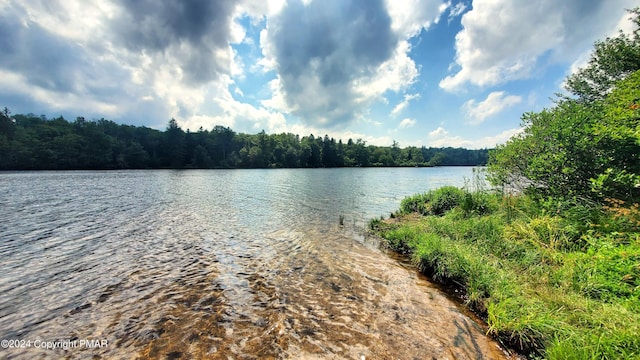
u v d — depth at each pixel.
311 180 43.31
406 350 4.29
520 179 10.39
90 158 75.56
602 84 13.95
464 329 4.88
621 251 5.05
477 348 4.35
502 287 5.48
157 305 5.70
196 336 4.64
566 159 8.23
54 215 14.95
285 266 7.89
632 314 3.94
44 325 5.02
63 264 8.03
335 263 8.16
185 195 23.89
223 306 5.64
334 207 18.00
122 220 13.88
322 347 4.35
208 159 96.50
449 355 4.19
